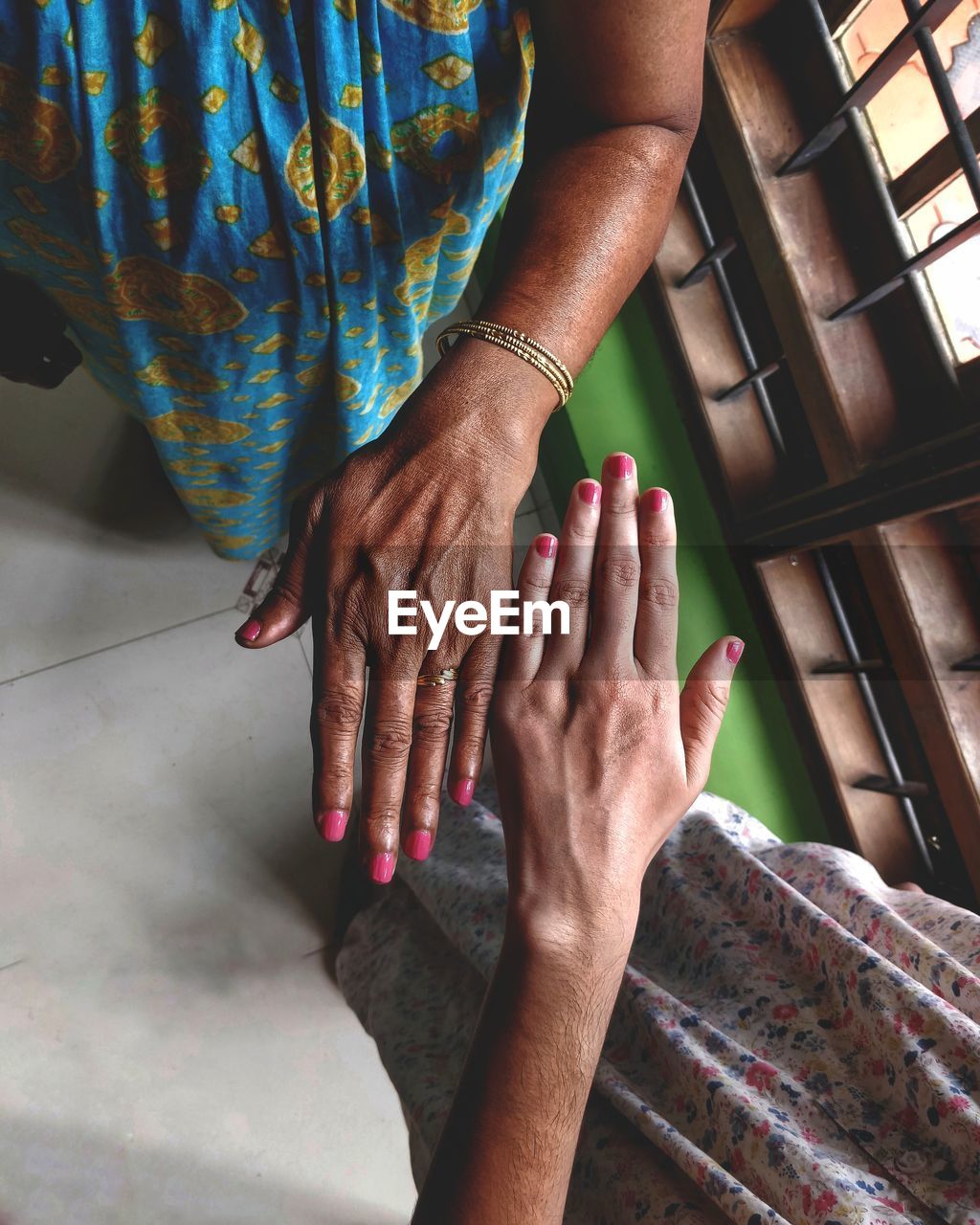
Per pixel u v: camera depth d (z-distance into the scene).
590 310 0.65
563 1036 0.62
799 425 1.55
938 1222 0.67
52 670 1.56
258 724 1.63
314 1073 1.54
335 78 0.62
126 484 1.62
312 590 0.65
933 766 1.29
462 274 0.97
